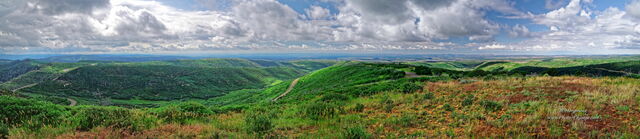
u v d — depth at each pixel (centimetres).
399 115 1072
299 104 1795
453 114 991
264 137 759
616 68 16438
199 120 1110
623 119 781
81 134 768
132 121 891
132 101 15488
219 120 1109
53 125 866
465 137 721
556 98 1130
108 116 934
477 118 926
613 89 1195
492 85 1670
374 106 1329
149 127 899
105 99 15862
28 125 816
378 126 890
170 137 761
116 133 761
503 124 796
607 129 706
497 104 1064
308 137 780
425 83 2222
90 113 942
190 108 1318
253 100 7556
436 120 950
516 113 948
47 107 1112
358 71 5994
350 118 1041
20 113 941
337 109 1259
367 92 2030
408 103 1311
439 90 1697
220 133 803
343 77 5925
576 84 1484
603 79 1731
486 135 728
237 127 934
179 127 890
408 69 5444
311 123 1004
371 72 4969
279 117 1179
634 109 866
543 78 1941
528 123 788
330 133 806
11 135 725
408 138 738
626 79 1705
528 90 1374
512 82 1750
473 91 1516
